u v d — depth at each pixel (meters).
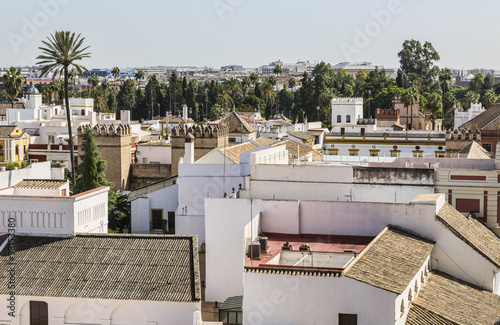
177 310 39.38
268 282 37.16
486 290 45.56
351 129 121.75
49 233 44.72
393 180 55.91
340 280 36.28
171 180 82.00
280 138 121.19
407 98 163.88
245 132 114.56
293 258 42.72
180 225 65.81
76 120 139.12
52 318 40.09
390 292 35.56
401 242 43.66
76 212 44.91
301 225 48.69
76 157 117.81
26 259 42.75
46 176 71.56
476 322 39.09
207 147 96.06
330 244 46.00
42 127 123.75
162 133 142.12
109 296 39.72
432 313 38.50
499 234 54.16
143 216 77.38
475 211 54.91
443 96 193.50
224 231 50.72
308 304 36.75
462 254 45.81
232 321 44.00
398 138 118.19
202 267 59.66
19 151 116.88
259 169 57.81
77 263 42.31
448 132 110.06
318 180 56.91
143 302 39.50
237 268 50.84
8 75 144.75
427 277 43.91
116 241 44.06
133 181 102.06
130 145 101.88
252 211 49.72
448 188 55.19
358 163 66.44
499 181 54.34
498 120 118.06
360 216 47.59
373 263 38.88
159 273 41.28
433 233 46.19
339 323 36.41
